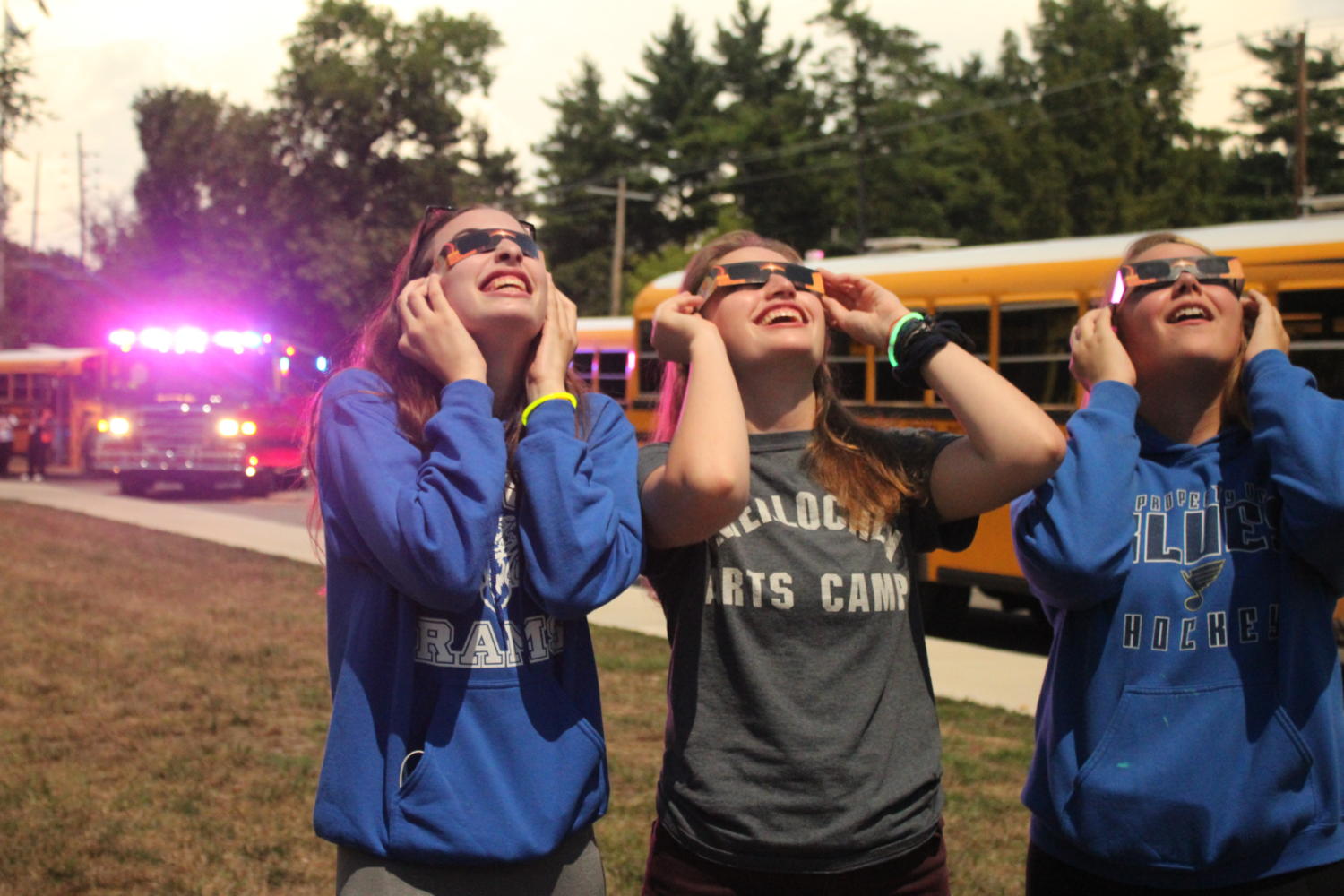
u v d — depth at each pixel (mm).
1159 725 2342
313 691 6891
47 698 6664
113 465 20578
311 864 4324
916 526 2398
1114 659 2387
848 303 2592
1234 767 2311
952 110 54375
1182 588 2383
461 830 1997
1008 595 9859
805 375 2412
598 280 57844
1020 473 2248
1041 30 54406
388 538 2016
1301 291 7918
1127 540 2352
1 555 12672
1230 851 2293
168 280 43000
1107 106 46094
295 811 4863
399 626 2090
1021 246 9477
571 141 61406
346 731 2078
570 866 2141
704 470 2119
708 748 2195
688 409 2201
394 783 2031
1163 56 50281
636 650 8164
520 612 2127
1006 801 5066
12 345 48344
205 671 7395
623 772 5387
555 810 2061
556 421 2168
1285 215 47625
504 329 2217
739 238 2541
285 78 41000
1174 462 2512
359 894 2039
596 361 18234
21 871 4199
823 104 55688
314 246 38500
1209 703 2334
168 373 20641
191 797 5000
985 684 7523
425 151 42312
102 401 20812
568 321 2312
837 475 2303
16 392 29453
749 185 55094
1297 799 2320
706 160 56406
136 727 6109
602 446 2295
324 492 2172
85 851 4383
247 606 9844
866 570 2238
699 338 2273
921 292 9891
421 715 2084
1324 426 2344
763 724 2158
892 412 9461
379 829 2027
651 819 4785
